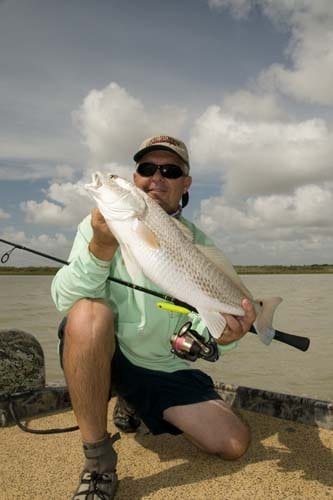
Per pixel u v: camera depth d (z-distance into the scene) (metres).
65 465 2.92
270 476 2.79
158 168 3.41
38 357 3.86
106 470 2.53
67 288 2.71
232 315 2.90
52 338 12.49
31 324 15.05
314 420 3.54
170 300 3.01
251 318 2.92
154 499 2.54
